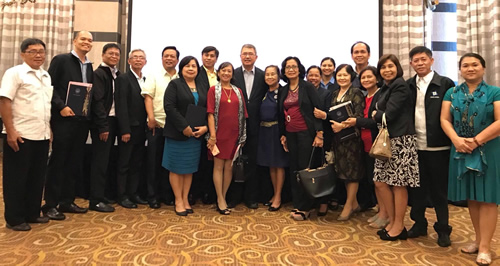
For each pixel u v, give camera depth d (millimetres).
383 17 5043
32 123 2471
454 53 5262
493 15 4484
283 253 2184
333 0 4996
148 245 2266
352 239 2490
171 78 3428
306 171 2871
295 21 4973
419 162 2512
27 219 2656
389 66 2602
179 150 3008
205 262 2012
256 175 3461
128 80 3297
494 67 4488
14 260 1975
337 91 3154
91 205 3121
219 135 3092
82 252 2115
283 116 3213
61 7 5246
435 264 2059
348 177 2914
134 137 3324
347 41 5023
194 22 4988
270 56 4969
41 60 2521
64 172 2980
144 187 3625
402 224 2482
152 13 5031
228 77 3137
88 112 2893
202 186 3602
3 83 2367
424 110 2436
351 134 2883
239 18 4961
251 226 2762
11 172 2459
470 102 2141
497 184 2039
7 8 5180
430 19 5031
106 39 5145
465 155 2107
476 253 2234
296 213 3016
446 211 2400
